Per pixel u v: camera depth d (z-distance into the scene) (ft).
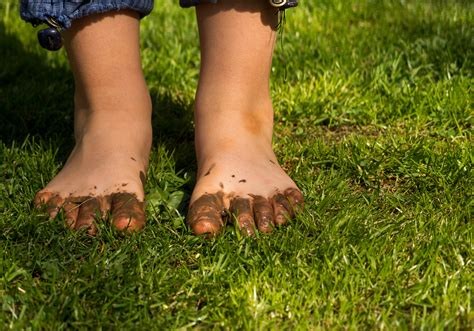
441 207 2.56
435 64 3.41
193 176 2.71
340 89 3.27
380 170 2.79
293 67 3.46
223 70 2.58
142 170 2.59
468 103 3.11
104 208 2.50
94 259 2.36
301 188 2.68
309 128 3.11
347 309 2.22
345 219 2.50
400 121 3.11
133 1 2.54
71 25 2.54
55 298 2.23
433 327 2.17
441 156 2.79
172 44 3.66
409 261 2.35
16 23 3.94
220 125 2.59
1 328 2.18
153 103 3.23
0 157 2.80
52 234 2.45
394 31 3.74
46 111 3.14
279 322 2.21
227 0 2.53
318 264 2.34
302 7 3.99
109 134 2.59
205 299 2.28
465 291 2.26
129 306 2.23
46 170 2.74
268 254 2.37
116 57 2.58
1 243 2.44
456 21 3.80
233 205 2.49
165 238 2.46
